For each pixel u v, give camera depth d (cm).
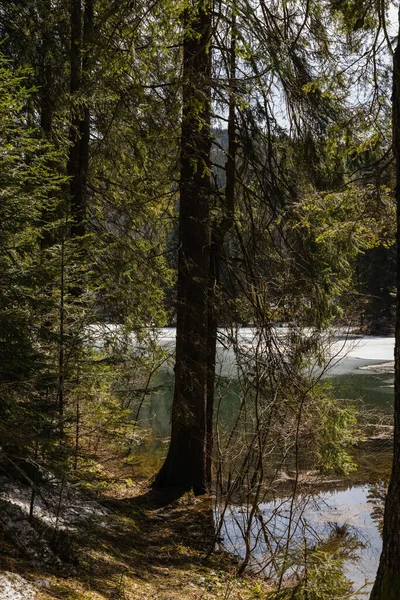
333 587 381
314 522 784
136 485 930
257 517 727
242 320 917
